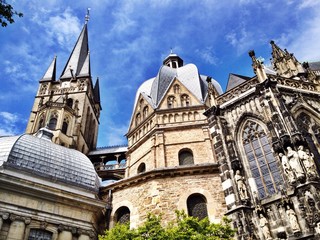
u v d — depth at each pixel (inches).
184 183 1107.3
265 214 901.2
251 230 880.3
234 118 1158.3
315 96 1171.9
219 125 1162.0
